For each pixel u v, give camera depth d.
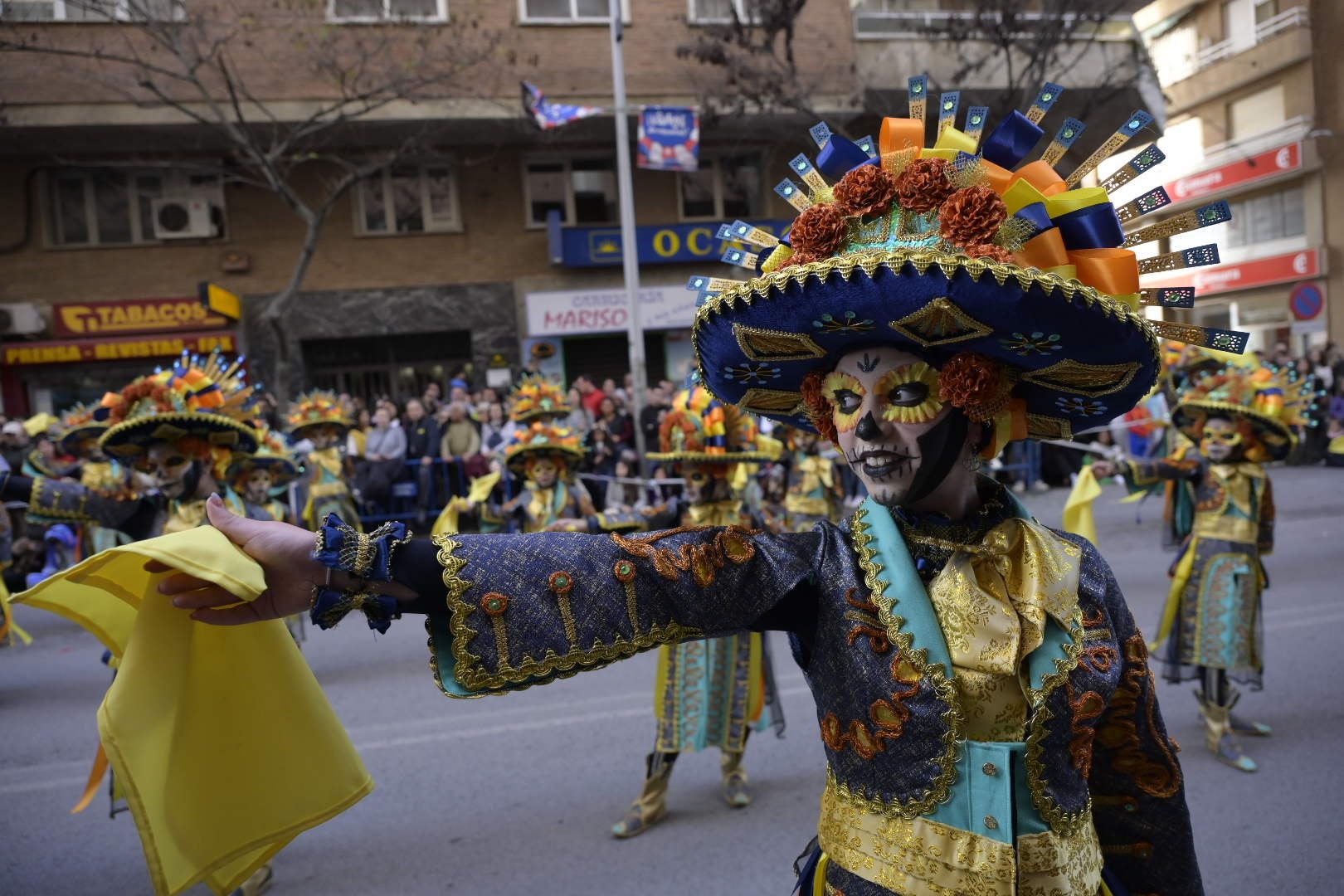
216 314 14.92
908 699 1.43
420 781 4.52
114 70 13.21
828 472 7.66
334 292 15.32
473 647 1.31
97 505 4.38
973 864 1.40
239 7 13.31
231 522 1.35
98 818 4.27
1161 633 4.67
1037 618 1.46
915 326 1.40
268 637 1.50
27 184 14.41
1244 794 4.05
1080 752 1.50
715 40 13.66
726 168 16.47
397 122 14.06
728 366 1.67
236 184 14.97
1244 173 20.02
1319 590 7.35
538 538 1.43
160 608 1.38
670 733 3.93
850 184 1.46
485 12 14.45
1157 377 1.60
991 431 1.55
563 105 12.53
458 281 15.80
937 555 1.54
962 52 14.38
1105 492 12.17
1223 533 4.54
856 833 1.49
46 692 6.23
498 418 10.95
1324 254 18.92
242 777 1.47
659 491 10.02
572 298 15.72
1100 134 14.69
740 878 3.52
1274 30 18.97
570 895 3.44
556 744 4.94
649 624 1.41
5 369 14.45
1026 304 1.33
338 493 8.07
